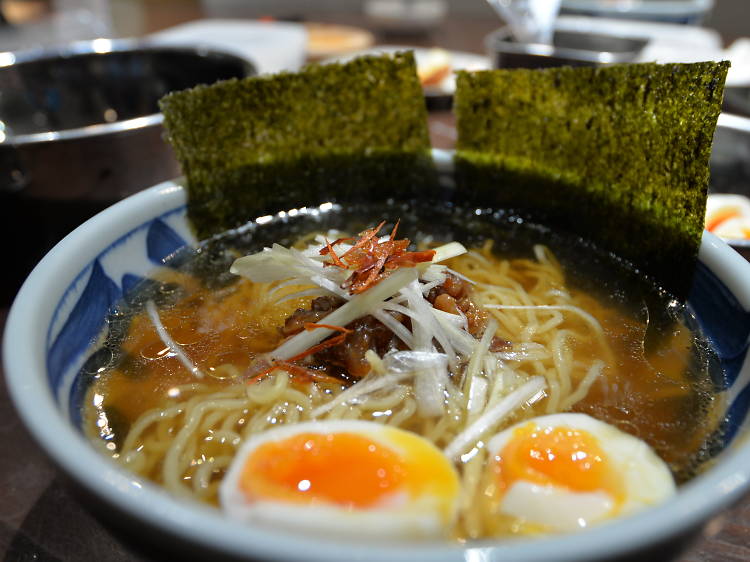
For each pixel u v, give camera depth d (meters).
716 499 0.10
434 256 0.19
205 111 0.21
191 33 0.48
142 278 0.19
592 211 0.22
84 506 0.11
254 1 0.76
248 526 0.09
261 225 0.24
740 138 0.29
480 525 0.13
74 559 0.15
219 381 0.17
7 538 0.16
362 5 0.74
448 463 0.14
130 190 0.24
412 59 0.23
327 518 0.12
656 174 0.19
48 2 0.65
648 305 0.19
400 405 0.16
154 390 0.16
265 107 0.22
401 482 0.13
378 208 0.25
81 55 0.31
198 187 0.21
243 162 0.22
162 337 0.18
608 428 0.15
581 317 0.19
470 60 0.48
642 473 0.13
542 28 0.47
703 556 0.15
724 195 0.29
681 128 0.18
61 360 0.14
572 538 0.09
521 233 0.24
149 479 0.14
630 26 0.50
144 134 0.23
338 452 0.13
